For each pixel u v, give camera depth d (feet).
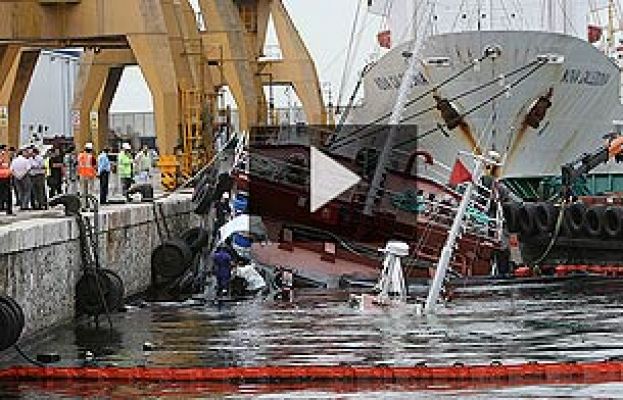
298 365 63.72
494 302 93.30
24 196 113.60
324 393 57.21
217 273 104.22
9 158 124.36
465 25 143.95
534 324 79.41
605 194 140.67
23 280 74.28
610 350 67.56
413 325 79.56
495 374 60.03
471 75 141.08
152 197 127.95
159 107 154.40
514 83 141.49
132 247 106.83
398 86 145.18
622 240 118.62
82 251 86.43
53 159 147.13
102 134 231.50
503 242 115.65
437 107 142.00
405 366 62.44
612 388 56.65
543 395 55.36
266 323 82.74
